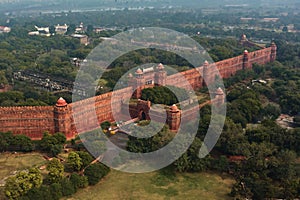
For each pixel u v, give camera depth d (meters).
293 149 146.00
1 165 139.38
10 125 161.12
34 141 154.12
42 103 183.38
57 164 126.75
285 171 127.81
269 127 156.38
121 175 135.38
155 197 122.00
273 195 115.69
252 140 149.50
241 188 120.38
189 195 123.50
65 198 119.44
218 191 126.06
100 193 123.38
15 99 198.12
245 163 131.75
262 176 126.06
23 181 115.75
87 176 128.38
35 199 112.88
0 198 115.94
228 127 150.62
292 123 187.12
